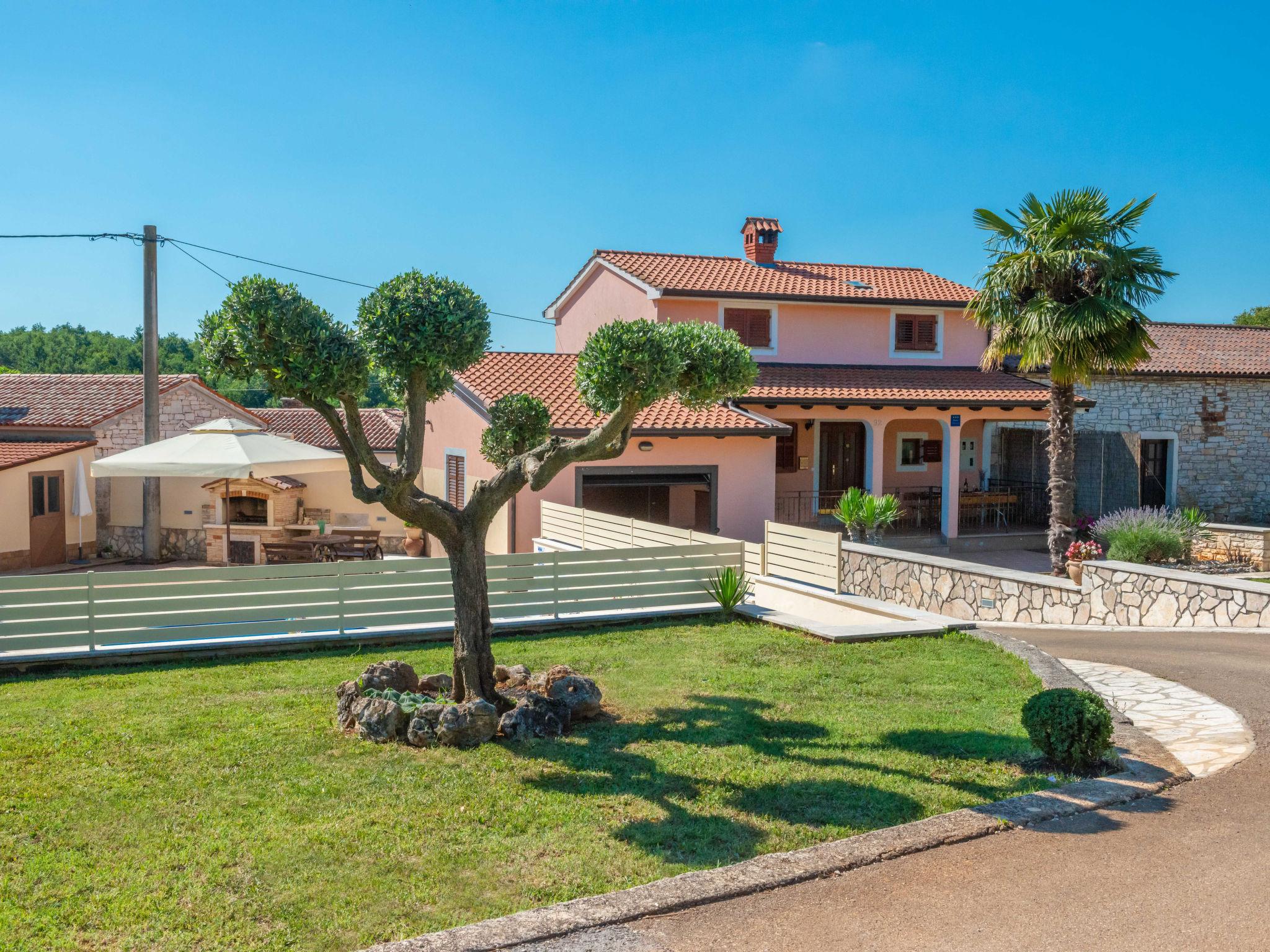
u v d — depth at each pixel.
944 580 16.16
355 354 7.78
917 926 4.82
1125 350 17.84
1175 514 22.25
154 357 21.98
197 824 5.96
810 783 6.68
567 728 7.91
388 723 7.57
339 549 21.20
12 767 6.93
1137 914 4.91
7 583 10.14
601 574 12.48
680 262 25.39
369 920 4.82
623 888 5.18
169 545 24.28
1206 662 10.52
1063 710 6.89
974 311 19.11
